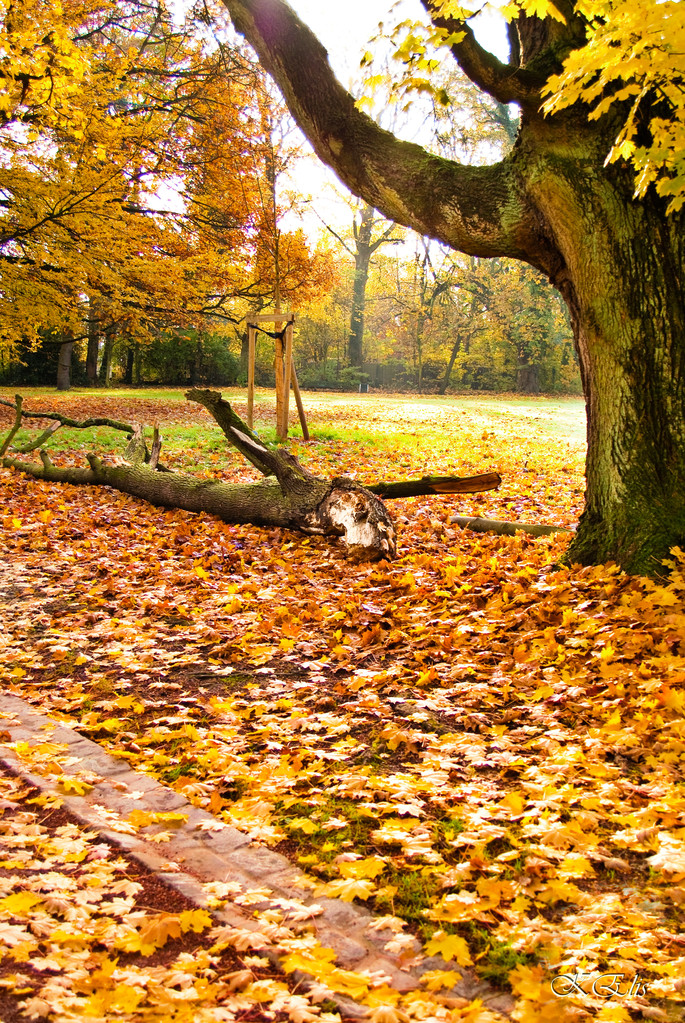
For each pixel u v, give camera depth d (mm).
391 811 3061
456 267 47062
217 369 45188
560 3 5605
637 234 5660
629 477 5809
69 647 5254
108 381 38219
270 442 15320
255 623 5645
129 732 3932
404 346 52844
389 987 2080
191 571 7172
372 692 4348
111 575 7023
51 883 2531
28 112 13938
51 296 16094
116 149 15594
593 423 6082
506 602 5582
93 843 2820
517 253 6367
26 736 3740
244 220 17922
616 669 4203
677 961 2156
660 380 5734
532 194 5918
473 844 2781
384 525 7434
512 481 12602
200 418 22750
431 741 3684
